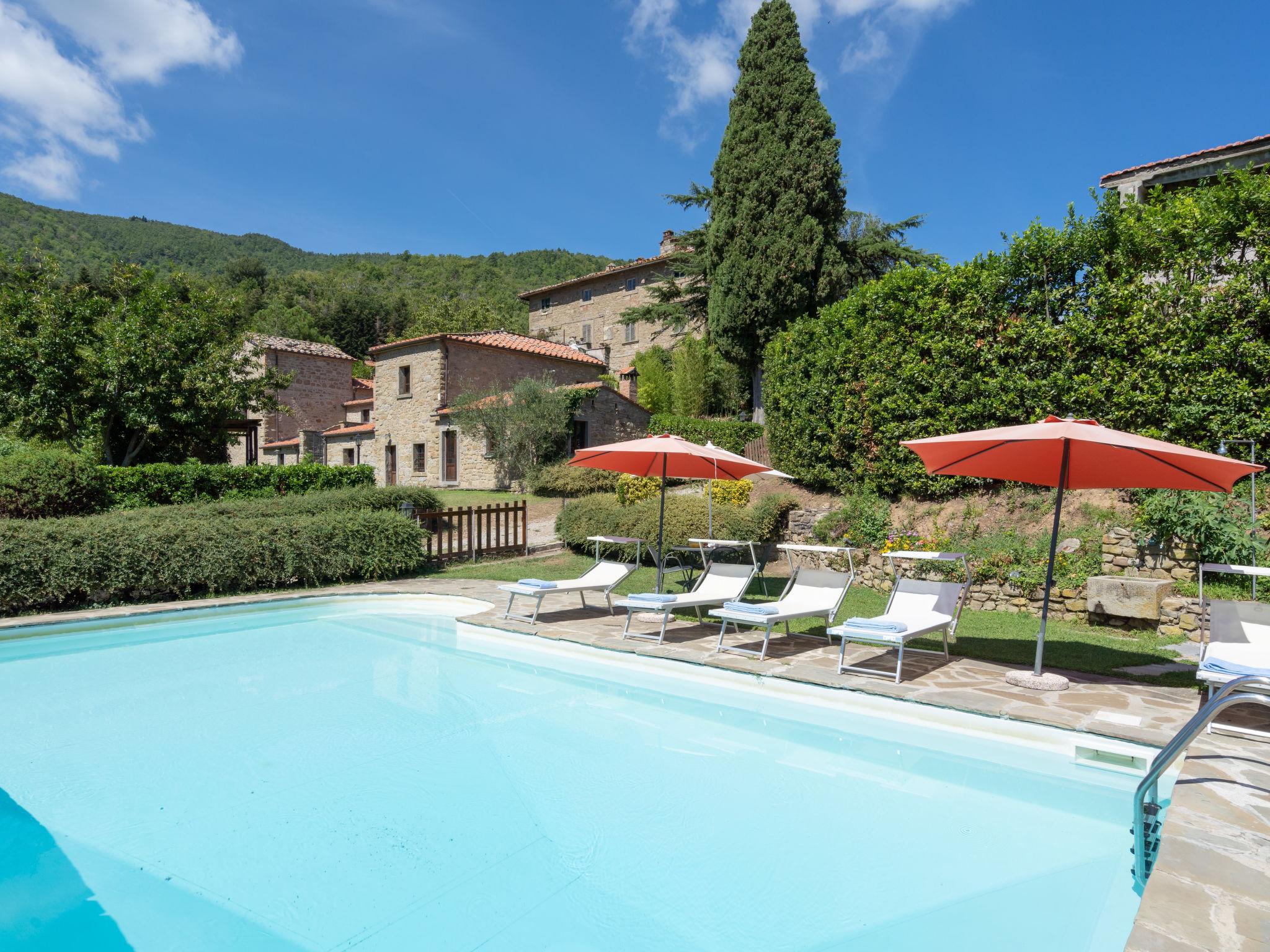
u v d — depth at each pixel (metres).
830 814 3.92
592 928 2.86
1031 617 8.46
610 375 29.72
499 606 9.34
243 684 6.52
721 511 11.93
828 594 6.93
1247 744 4.07
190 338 20.70
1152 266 9.13
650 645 7.02
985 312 10.34
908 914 2.94
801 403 13.23
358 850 3.51
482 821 3.85
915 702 5.08
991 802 4.08
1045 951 2.64
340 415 37.44
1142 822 2.99
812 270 20.02
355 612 9.92
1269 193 8.34
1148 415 8.66
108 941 2.76
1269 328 8.09
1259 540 7.29
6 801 4.08
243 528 10.25
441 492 24.14
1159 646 6.95
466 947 2.73
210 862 3.39
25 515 14.12
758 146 20.58
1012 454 5.66
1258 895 2.28
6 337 18.58
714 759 4.75
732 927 2.87
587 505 13.55
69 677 6.76
